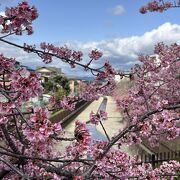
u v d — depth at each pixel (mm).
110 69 7684
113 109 35875
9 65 5289
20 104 4793
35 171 5168
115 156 6012
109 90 8086
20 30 5391
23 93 3758
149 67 11422
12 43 5691
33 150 4750
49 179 5062
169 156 14906
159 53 11906
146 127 5832
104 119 6328
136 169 6816
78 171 5523
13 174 5719
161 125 5898
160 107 6000
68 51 8297
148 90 10789
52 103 7418
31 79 3760
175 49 12539
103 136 20703
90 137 4039
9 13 5262
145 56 11688
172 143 17812
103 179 5570
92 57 7438
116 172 5715
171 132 6094
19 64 5438
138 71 10797
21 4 5238
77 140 4035
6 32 5387
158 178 6480
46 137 3406
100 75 7656
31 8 5273
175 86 12812
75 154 4535
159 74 11852
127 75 8430
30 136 3406
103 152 5406
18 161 5246
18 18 5258
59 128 3473
